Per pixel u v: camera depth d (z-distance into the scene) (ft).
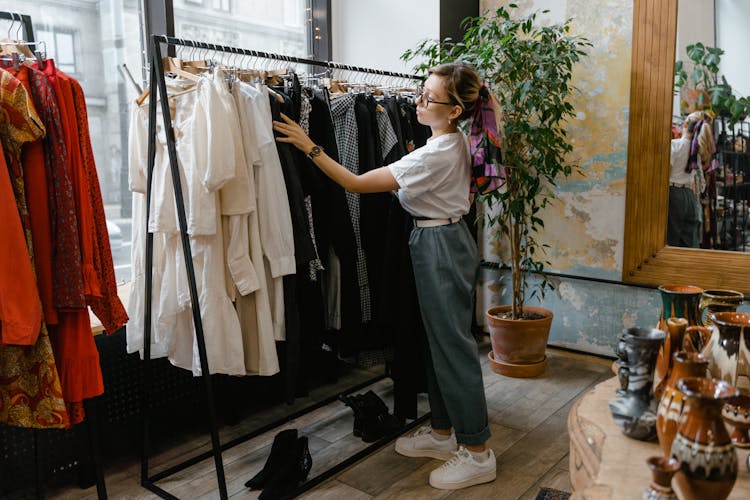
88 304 6.14
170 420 9.18
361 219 8.91
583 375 11.34
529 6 12.10
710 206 10.46
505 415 9.73
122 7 10.11
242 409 10.24
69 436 7.79
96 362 6.11
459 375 7.45
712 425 3.05
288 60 8.05
